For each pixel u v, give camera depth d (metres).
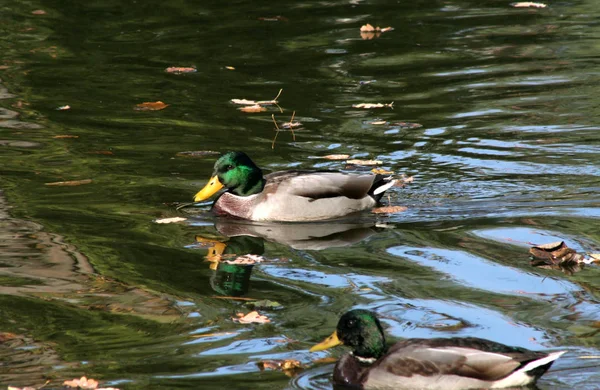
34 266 11.77
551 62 21.73
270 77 21.06
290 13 26.84
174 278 11.48
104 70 21.78
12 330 9.96
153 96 19.84
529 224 13.15
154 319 10.22
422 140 16.91
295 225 13.78
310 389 8.52
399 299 10.69
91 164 15.95
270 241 12.98
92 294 10.94
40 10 27.06
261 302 10.66
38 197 14.41
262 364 9.04
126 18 26.42
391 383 8.43
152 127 17.92
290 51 23.05
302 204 13.99
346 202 14.12
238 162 14.16
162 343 9.59
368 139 17.02
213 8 27.47
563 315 10.14
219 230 13.48
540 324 9.90
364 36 24.34
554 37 23.89
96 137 17.36
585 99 18.98
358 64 21.92
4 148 16.72
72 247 12.45
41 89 20.38
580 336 9.54
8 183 15.01
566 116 18.00
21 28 25.39
